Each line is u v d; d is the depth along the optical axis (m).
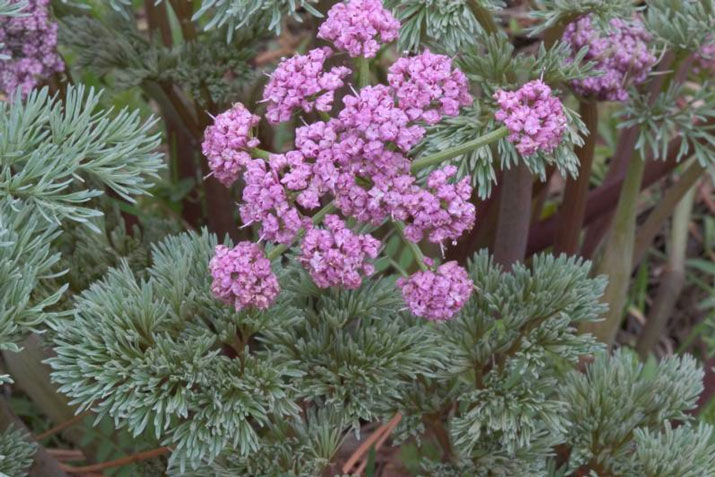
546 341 0.64
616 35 0.68
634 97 0.70
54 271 0.67
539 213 0.79
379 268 0.73
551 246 0.82
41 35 0.68
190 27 0.72
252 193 0.57
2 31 0.67
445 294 0.58
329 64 0.70
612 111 0.93
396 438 0.65
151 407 0.60
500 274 0.67
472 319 0.65
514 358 0.64
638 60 0.67
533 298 0.64
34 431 0.78
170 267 0.62
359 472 0.73
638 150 0.71
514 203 0.71
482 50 0.69
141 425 0.59
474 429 0.63
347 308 0.63
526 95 0.59
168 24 0.76
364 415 0.62
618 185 0.77
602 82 0.68
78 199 0.62
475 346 0.64
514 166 0.70
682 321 0.88
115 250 0.70
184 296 0.62
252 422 0.66
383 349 0.62
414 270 0.77
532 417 0.65
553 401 0.64
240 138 0.58
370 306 0.63
